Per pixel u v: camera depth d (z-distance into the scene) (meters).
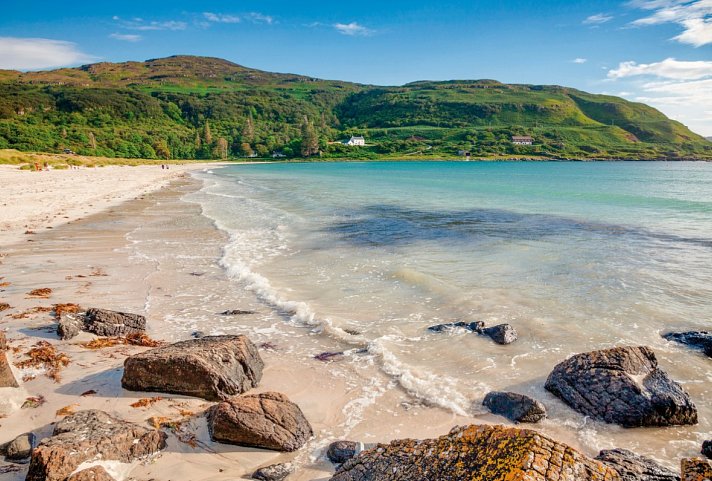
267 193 47.56
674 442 6.59
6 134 125.88
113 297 12.87
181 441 6.24
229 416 6.23
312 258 17.91
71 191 42.12
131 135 165.88
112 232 23.03
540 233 23.45
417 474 4.64
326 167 134.62
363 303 12.59
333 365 8.91
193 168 124.06
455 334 10.37
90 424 5.98
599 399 7.21
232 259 17.41
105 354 9.00
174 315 11.60
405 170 111.38
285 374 8.55
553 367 8.76
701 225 26.00
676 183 63.62
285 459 6.02
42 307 11.66
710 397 7.72
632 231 24.00
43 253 18.03
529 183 64.12
